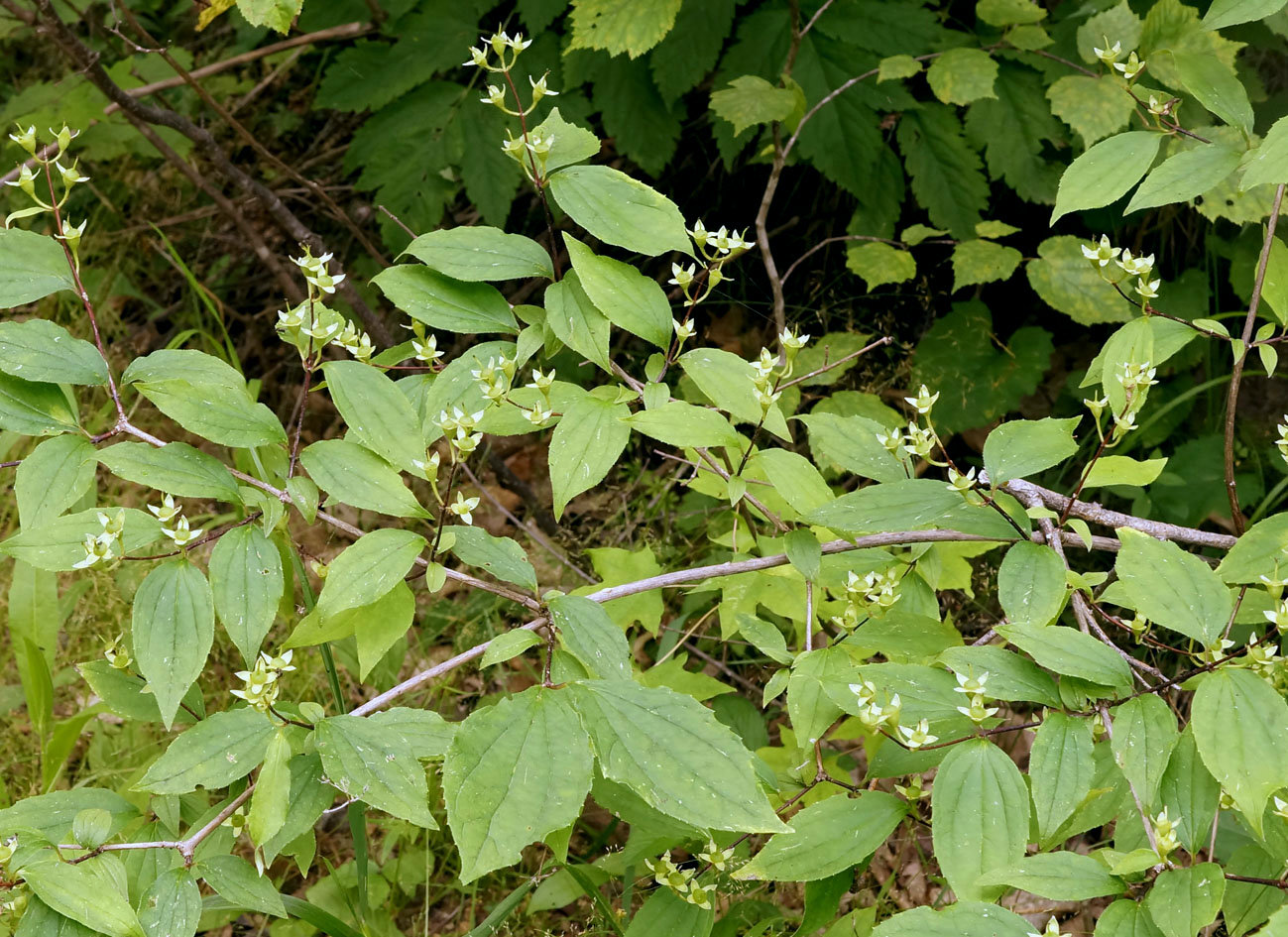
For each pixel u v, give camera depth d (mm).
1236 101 854
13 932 799
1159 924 753
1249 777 764
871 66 1307
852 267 1294
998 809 794
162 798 880
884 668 831
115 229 1798
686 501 1406
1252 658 801
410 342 928
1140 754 790
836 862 825
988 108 1294
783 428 865
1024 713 1203
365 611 861
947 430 1332
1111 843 1062
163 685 813
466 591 1409
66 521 825
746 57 1314
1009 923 764
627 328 873
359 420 842
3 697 1225
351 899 1092
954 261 1257
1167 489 1277
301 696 1229
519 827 773
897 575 933
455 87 1381
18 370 829
